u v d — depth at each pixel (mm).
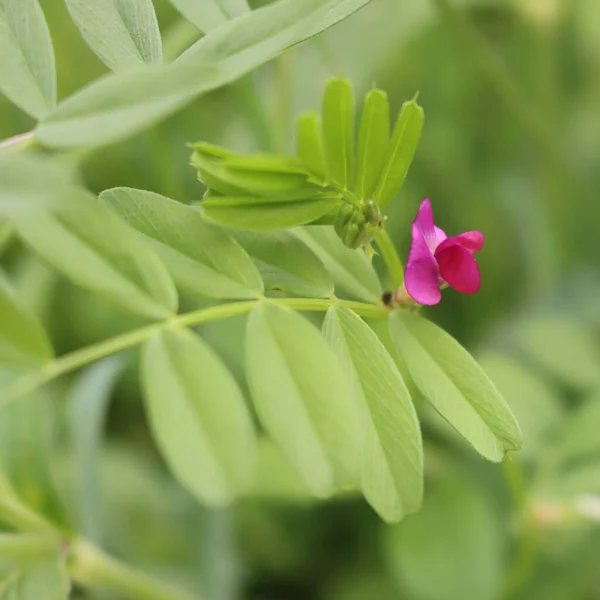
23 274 550
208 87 259
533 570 465
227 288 273
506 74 539
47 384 518
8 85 272
